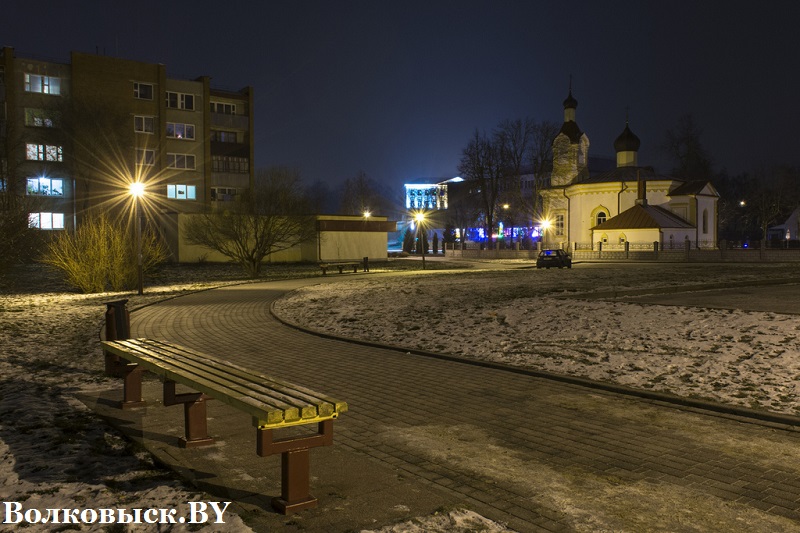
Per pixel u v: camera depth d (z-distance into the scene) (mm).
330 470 5195
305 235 41031
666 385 8078
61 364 9969
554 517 4301
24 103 51594
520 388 8312
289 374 9383
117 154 53219
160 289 26547
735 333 10789
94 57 54312
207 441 5875
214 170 62062
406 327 13445
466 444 5984
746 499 4633
